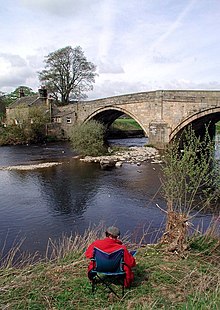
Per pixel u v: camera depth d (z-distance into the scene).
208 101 34.09
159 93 38.56
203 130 41.41
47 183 22.09
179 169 8.46
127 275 5.87
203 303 5.04
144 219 14.83
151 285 6.11
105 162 28.53
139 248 8.20
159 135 38.50
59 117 52.53
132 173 25.05
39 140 49.62
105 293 5.80
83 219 14.95
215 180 9.26
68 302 5.49
